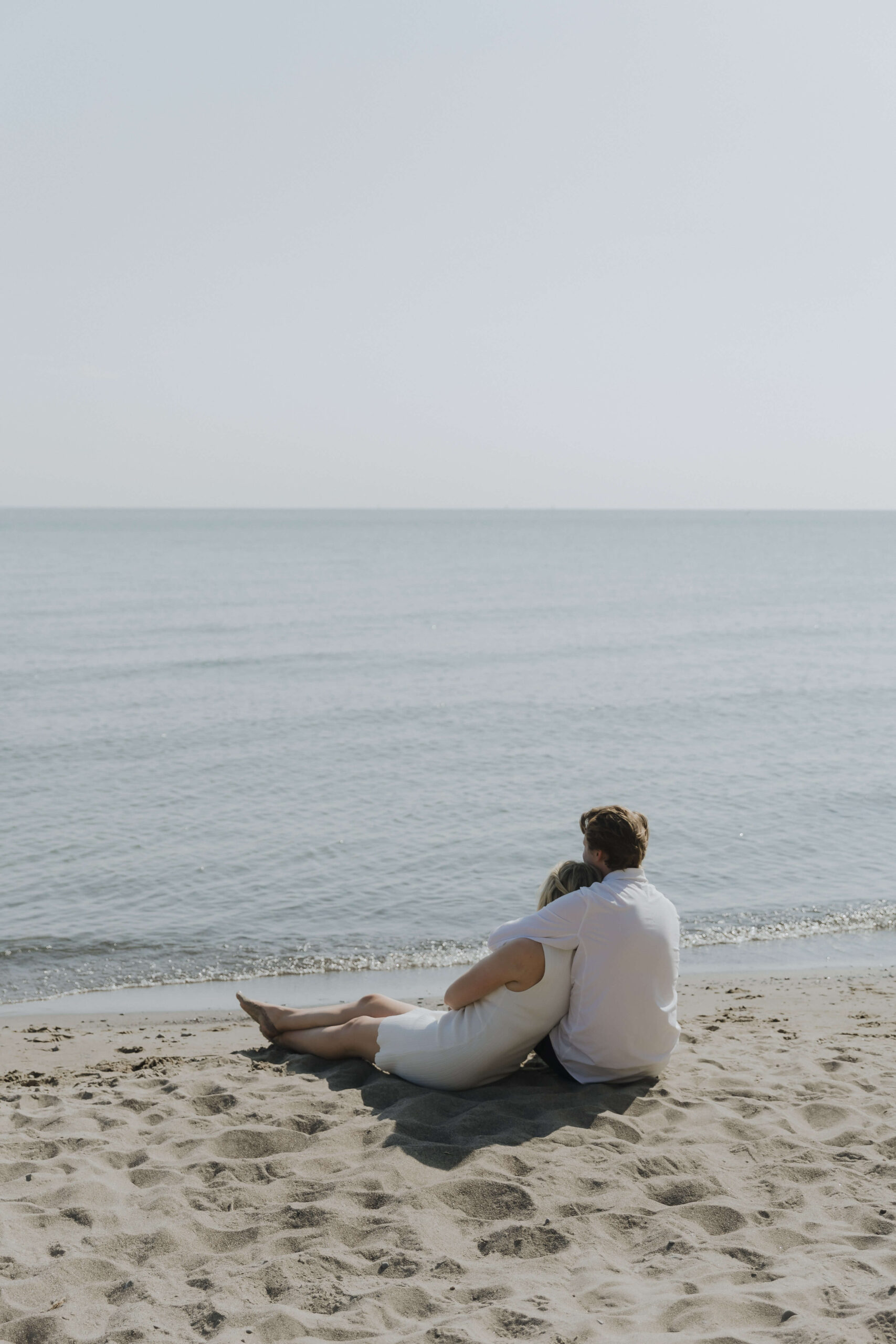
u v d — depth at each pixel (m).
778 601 58.25
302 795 15.66
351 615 47.66
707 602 56.75
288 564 90.75
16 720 21.84
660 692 26.38
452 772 17.31
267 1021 5.56
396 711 23.27
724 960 9.42
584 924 4.60
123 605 51.50
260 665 31.09
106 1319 2.93
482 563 95.75
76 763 17.75
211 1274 3.17
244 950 9.61
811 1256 3.27
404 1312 2.96
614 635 40.31
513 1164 3.93
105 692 25.77
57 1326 2.87
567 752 18.98
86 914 10.49
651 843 13.30
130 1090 4.97
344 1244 3.38
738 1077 5.12
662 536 187.25
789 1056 5.69
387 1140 4.15
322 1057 5.35
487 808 14.92
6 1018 7.66
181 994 8.52
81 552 109.00
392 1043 4.91
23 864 12.09
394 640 37.94
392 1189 3.76
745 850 13.01
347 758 18.41
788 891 11.52
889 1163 4.02
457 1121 4.33
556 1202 3.63
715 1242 3.37
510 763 18.06
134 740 19.80
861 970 9.04
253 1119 4.44
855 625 45.06
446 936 10.07
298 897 11.12
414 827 13.89
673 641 38.44
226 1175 3.88
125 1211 3.60
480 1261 3.27
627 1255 3.34
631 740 20.28
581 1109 4.46
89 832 13.48
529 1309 2.90
